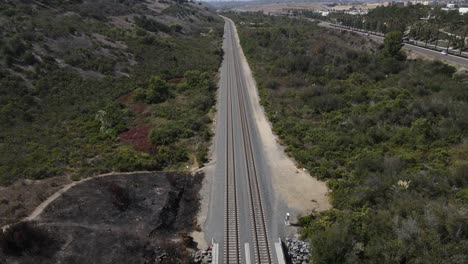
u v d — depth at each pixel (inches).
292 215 1029.2
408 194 968.9
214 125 1716.3
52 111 1657.2
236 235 922.1
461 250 705.6
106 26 2992.1
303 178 1248.2
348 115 1718.8
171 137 1509.6
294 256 855.7
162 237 885.2
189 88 2231.8
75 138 1457.9
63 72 1983.3
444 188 996.6
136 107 1876.2
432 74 2119.8
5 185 1048.2
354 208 995.9
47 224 829.2
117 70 2299.5
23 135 1387.8
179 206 1061.8
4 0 2522.1
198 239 914.1
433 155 1257.4
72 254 749.3
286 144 1513.3
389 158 1220.5
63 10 2930.6
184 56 2938.0
